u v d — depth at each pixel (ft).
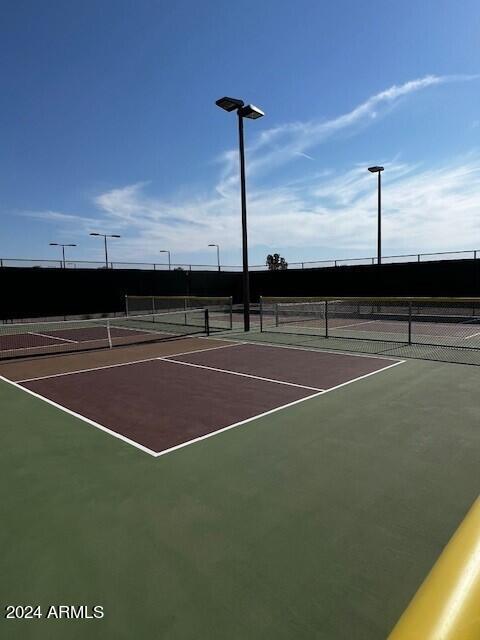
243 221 51.70
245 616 7.89
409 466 14.37
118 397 23.81
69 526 11.07
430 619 2.96
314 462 14.82
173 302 102.47
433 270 84.99
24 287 81.00
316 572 9.07
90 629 7.69
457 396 22.75
